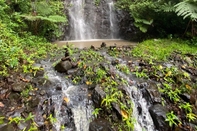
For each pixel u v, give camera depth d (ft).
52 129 7.37
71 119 8.14
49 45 17.60
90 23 25.14
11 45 13.64
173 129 8.27
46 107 8.09
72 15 24.11
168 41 19.13
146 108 9.33
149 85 10.16
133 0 24.95
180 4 17.35
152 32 22.74
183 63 13.42
